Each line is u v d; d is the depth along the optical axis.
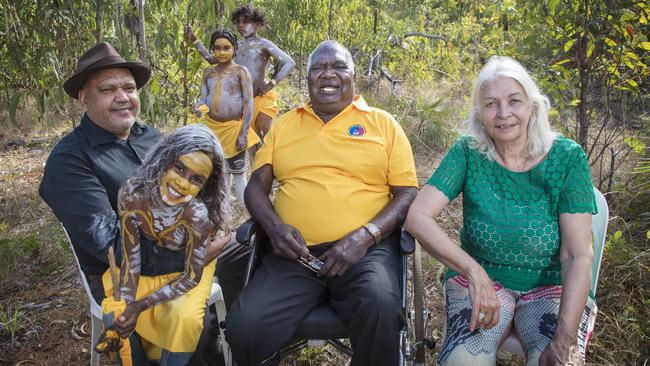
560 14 4.07
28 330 3.49
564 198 2.46
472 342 2.38
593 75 4.33
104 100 2.67
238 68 4.79
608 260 3.56
